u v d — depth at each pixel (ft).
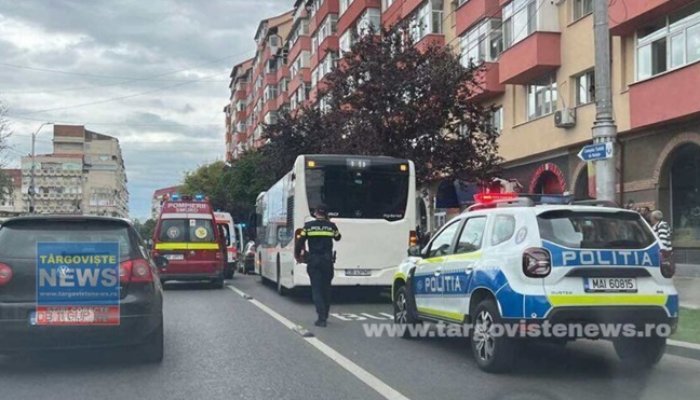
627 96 64.69
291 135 96.89
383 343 32.76
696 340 30.09
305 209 50.24
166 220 65.10
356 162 50.90
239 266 110.11
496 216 27.32
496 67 87.10
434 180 74.02
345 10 138.31
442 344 32.48
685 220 60.23
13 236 25.76
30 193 165.58
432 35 100.68
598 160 39.32
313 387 23.72
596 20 40.52
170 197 67.56
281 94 229.25
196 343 32.63
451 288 28.99
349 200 50.60
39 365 27.37
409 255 33.86
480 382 24.45
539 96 80.53
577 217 25.03
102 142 390.01
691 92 54.70
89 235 26.09
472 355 29.63
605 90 40.24
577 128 72.18
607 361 28.25
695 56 55.98
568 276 24.03
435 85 67.51
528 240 24.54
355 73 69.97
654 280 24.86
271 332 36.19
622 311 24.12
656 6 57.31
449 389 23.39
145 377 25.31
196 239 65.16
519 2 79.51
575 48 72.69
